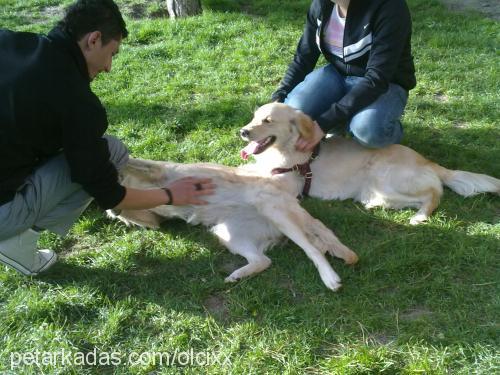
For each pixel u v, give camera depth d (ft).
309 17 12.79
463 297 8.75
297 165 11.83
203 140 14.43
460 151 13.51
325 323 8.38
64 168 8.69
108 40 8.07
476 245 10.02
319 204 11.76
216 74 18.48
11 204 8.32
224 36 21.99
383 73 11.23
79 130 7.85
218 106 16.07
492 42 20.30
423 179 11.26
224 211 10.62
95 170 8.23
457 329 8.10
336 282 9.00
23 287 9.30
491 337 7.93
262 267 9.67
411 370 7.42
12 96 7.48
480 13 24.30
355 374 7.45
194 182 9.63
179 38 22.21
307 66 13.42
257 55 20.06
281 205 10.31
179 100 16.74
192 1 25.36
